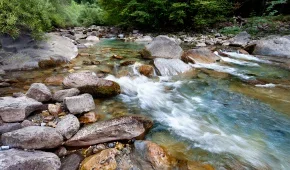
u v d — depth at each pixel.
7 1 5.22
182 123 3.55
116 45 9.57
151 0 13.03
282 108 4.12
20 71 5.24
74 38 10.84
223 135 3.24
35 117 3.24
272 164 2.67
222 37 11.51
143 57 7.04
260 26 12.84
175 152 2.80
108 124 3.00
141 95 4.57
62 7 13.84
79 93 4.00
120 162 2.56
